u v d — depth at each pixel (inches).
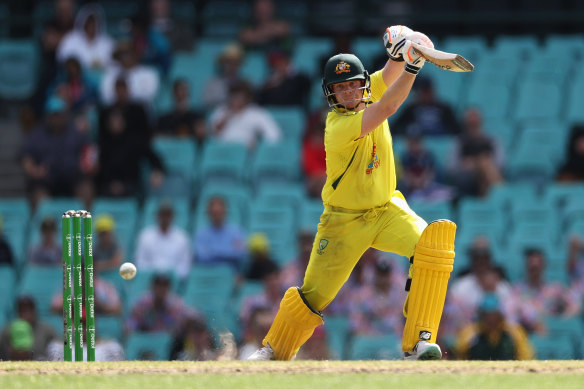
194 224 2003.0
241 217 2006.6
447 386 757.9
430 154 2048.5
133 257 1963.6
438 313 967.6
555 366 852.6
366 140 949.8
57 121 2130.9
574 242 1831.9
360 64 954.1
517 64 2375.7
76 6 2635.3
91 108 2287.2
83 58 2368.4
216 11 2645.2
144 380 789.9
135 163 2106.3
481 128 2132.1
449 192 2030.0
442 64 875.4
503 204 1998.0
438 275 957.2
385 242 979.3
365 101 964.6
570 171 2095.2
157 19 2484.0
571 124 2213.3
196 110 2329.0
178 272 1894.7
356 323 1657.2
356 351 1621.6
